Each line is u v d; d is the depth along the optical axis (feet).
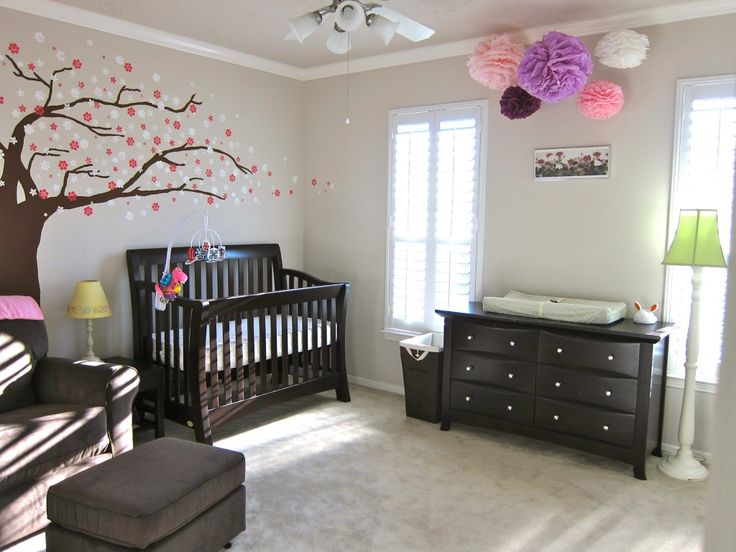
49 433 8.29
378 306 14.98
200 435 11.00
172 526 6.88
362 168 14.90
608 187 11.55
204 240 13.10
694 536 8.32
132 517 6.53
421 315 14.15
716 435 1.65
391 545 8.04
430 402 12.70
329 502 9.20
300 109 15.88
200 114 13.48
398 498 9.35
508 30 11.94
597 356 10.36
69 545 7.00
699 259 9.70
